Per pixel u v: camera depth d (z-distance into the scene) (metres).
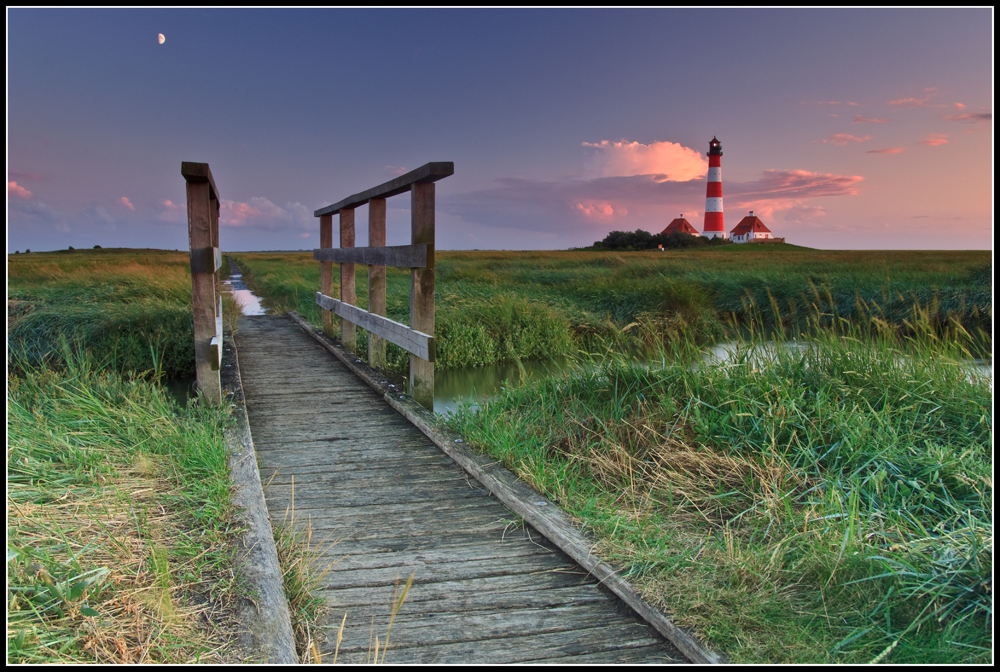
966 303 10.97
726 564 2.37
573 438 4.18
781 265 19.05
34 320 8.58
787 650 1.91
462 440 4.04
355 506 3.21
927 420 3.89
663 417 4.29
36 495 2.55
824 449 3.61
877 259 24.73
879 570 2.30
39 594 1.78
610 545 2.57
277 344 8.53
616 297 12.89
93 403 3.89
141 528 2.41
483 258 34.16
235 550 2.34
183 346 8.09
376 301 6.34
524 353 9.35
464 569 2.56
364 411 5.04
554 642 2.08
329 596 2.36
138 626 1.80
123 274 13.88
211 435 3.66
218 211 5.99
